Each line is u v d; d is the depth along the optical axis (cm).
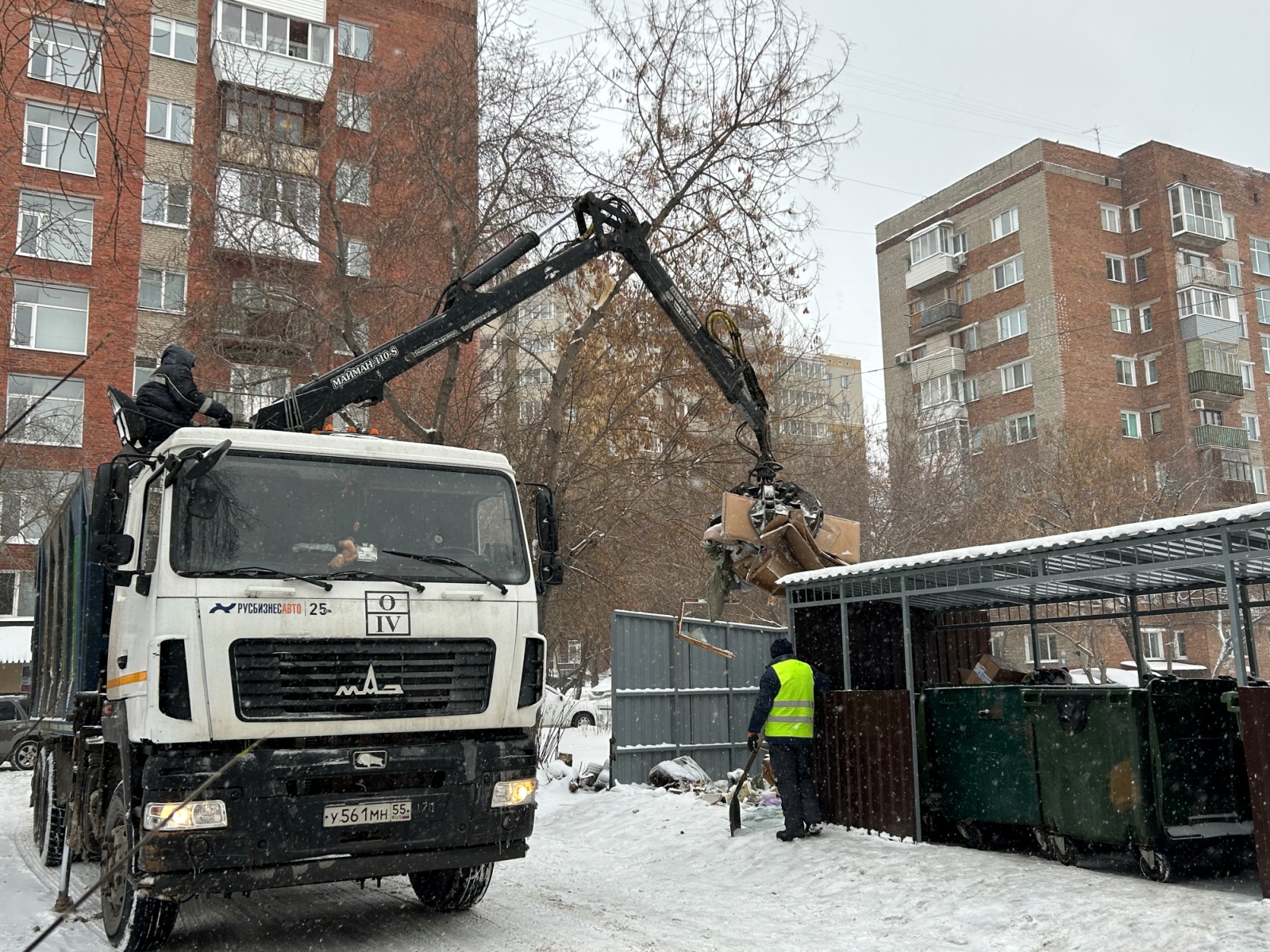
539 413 1866
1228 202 4641
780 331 1800
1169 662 1773
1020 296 4519
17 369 2703
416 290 1695
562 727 1681
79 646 777
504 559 654
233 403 1770
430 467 657
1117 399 4378
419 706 593
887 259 5278
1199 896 593
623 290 1758
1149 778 653
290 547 593
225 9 2869
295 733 557
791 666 881
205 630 548
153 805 524
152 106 2798
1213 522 591
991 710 766
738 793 914
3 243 1345
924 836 816
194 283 1825
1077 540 667
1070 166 4500
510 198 1653
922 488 3034
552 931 643
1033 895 638
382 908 715
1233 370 4341
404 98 1694
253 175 1709
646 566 2064
